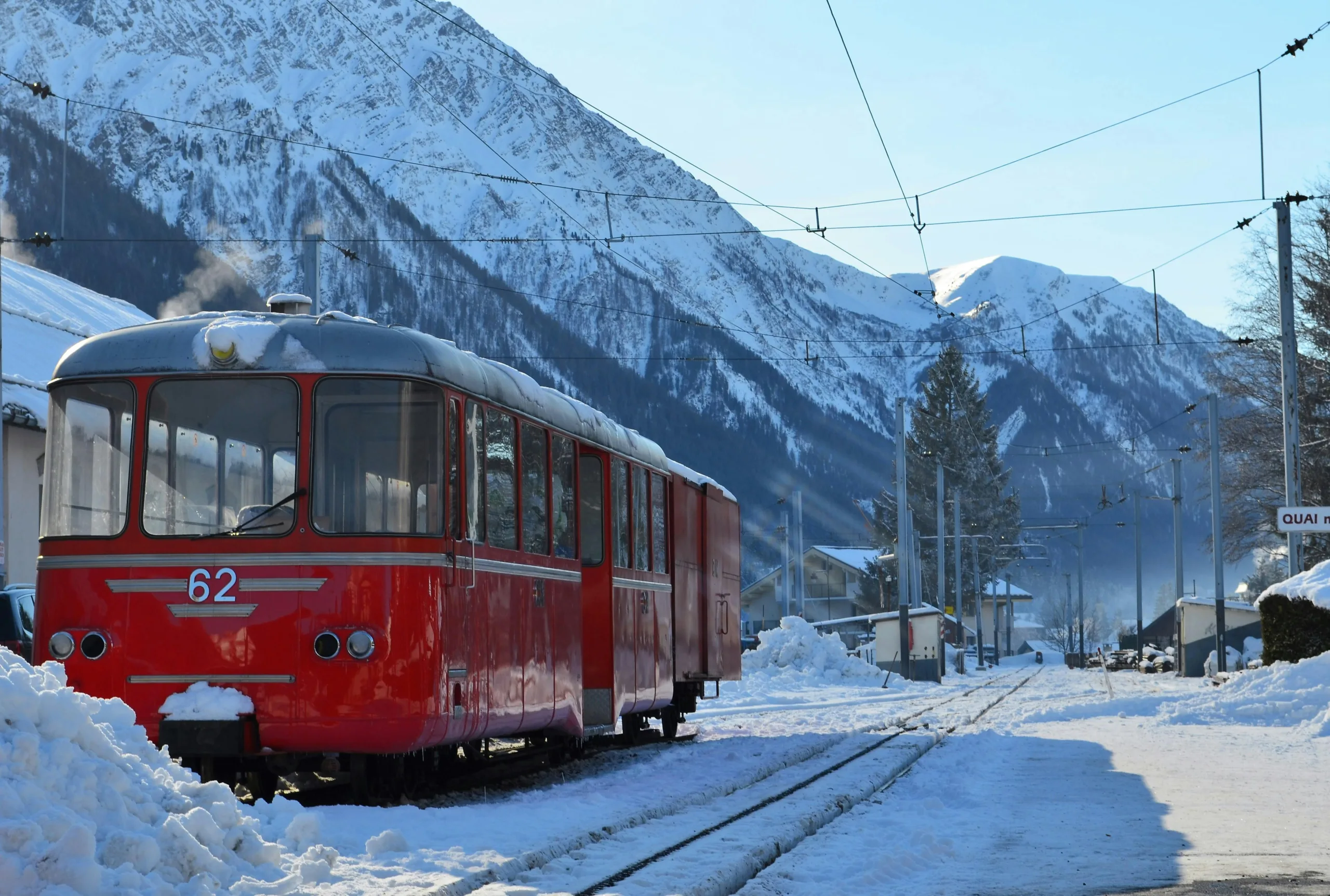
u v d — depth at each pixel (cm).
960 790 1397
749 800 1245
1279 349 5400
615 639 1616
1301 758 1734
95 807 705
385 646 1077
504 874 827
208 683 1077
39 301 3406
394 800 1152
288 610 1079
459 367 1193
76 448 1134
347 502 1099
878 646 5388
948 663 7306
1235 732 2203
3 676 716
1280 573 10638
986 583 11656
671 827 1059
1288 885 854
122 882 657
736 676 2373
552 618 1412
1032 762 1711
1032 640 18700
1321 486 5522
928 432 11112
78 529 1116
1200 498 6006
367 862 827
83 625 1100
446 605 1126
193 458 1113
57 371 1153
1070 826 1127
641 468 1795
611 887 803
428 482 1125
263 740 1070
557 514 1452
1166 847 1015
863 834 1077
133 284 13888
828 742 1906
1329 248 5206
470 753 1422
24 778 685
